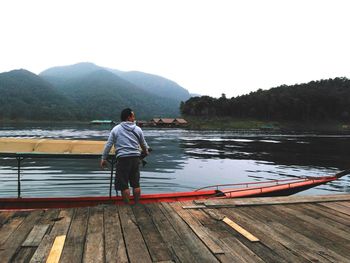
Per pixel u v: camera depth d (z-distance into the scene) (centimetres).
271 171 1741
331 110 12200
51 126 9019
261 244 388
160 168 1745
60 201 673
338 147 3431
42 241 384
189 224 455
